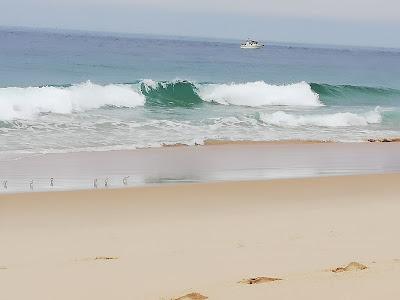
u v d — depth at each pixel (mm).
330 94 46031
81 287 8977
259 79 60875
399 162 24641
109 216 14938
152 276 9477
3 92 30922
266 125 32250
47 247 11984
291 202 16859
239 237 12555
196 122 31391
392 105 45062
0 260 10938
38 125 27625
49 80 48844
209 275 9438
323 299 7488
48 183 18203
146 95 37188
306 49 174375
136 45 123062
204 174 20422
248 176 20344
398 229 13258
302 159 24062
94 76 53531
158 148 24750
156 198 16891
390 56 147125
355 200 17391
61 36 159375
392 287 7867
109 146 24469
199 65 72062
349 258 10266
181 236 12781
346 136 30812
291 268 9633
